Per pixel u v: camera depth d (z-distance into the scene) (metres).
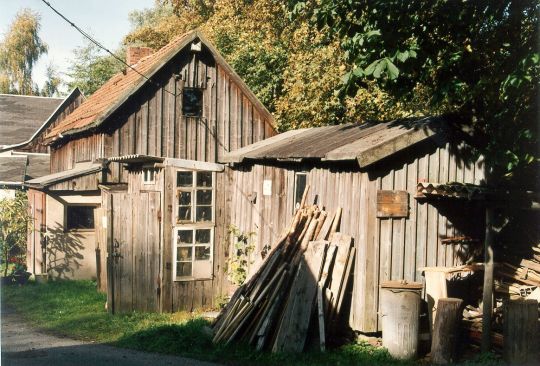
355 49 10.95
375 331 10.47
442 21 11.08
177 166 13.35
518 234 11.71
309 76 20.03
